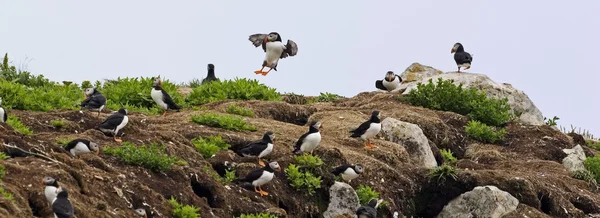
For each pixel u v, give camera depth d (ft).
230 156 70.85
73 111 73.82
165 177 62.90
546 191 79.36
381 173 76.13
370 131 79.25
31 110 79.30
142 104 92.17
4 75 97.45
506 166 87.97
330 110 94.94
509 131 97.09
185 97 98.68
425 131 91.97
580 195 81.76
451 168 78.02
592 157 91.86
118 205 56.70
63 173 54.75
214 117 79.61
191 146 71.15
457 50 109.50
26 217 49.80
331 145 78.54
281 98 102.42
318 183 69.82
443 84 101.55
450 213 76.54
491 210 74.69
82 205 52.80
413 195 77.15
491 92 104.42
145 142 67.67
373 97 104.68
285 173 70.08
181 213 58.80
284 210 65.82
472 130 94.89
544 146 93.86
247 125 80.94
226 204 63.93
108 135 68.03
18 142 58.85
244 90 97.71
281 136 78.79
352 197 70.13
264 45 90.94
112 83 99.55
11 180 52.75
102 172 58.80
